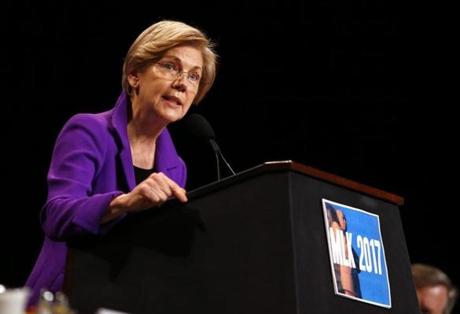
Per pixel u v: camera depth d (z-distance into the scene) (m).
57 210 4.14
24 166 11.88
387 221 4.34
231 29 12.55
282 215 3.80
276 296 3.69
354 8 12.78
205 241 3.92
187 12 12.24
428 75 12.92
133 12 11.98
